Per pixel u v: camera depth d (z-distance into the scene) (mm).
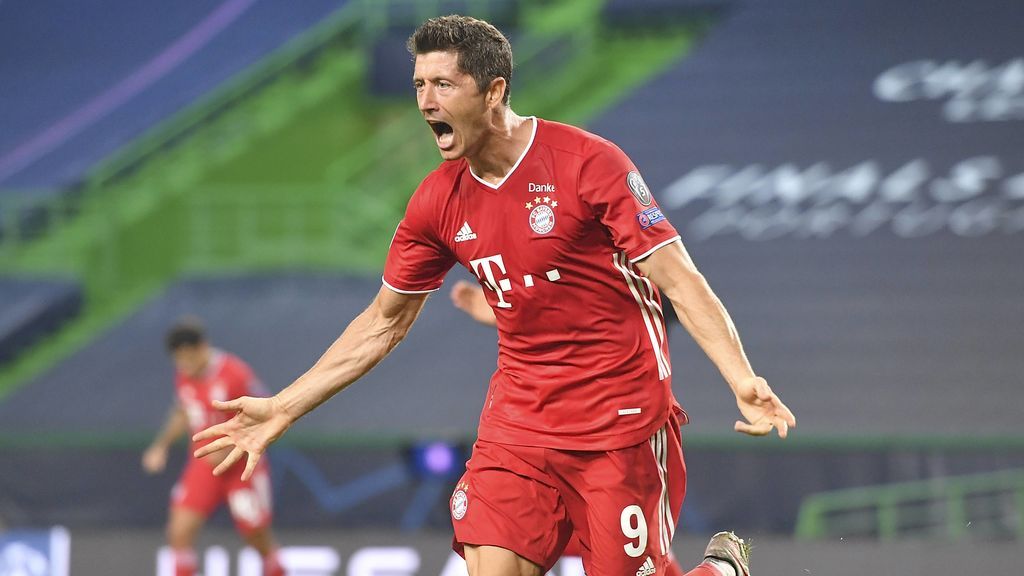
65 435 35062
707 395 35000
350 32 50750
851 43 46781
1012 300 37844
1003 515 28578
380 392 37031
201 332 27297
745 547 13602
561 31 48281
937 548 27312
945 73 45156
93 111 49469
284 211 45500
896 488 29047
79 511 32031
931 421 33750
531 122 10492
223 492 26297
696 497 29562
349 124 48031
